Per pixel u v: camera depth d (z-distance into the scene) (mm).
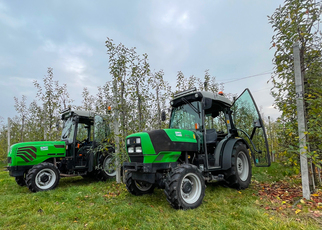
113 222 3078
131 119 5832
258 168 7566
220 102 5301
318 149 4172
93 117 6672
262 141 4797
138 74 5754
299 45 4031
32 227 3047
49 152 5918
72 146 6402
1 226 3117
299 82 3863
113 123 5785
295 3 3865
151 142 3734
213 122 5570
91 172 6906
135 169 3785
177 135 4059
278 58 4270
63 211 3650
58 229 2898
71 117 6871
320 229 2650
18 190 5551
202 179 3836
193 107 4738
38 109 10516
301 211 3262
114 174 6762
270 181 5570
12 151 5520
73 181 6711
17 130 13859
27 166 5621
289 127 4148
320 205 3457
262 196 4180
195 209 3516
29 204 4070
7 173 8852
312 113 3789
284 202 3660
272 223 2828
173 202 3465
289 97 4406
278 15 4137
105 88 6570
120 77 5559
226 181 4895
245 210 3303
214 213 3338
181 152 4145
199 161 4414
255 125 4883
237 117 5406
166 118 5383
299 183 5098
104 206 3803
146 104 6375
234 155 4777
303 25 3896
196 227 2840
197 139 4461
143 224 2977
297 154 4000
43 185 5398
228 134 5391
